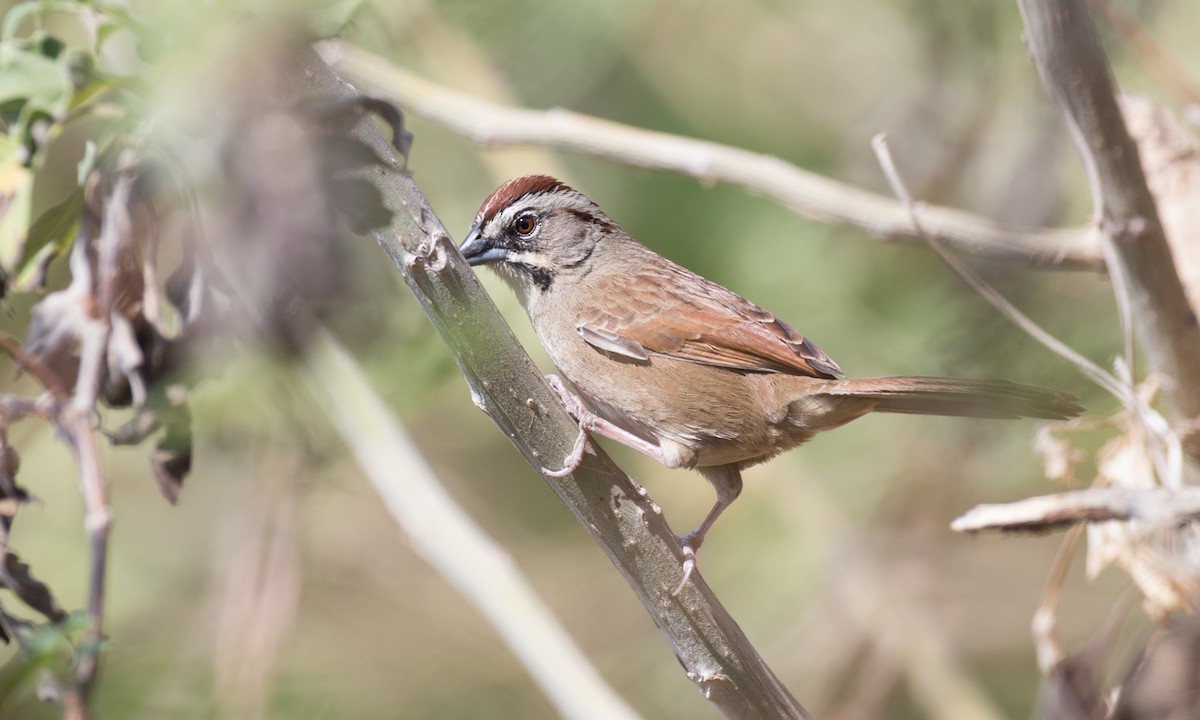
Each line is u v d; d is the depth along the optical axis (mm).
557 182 9875
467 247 9836
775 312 12023
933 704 11680
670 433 9078
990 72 11742
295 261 5945
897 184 8578
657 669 12359
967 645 12484
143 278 6391
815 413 8797
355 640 11305
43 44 6273
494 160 12148
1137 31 9391
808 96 13133
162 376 6578
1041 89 11516
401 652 11297
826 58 13023
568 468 6758
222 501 10352
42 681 5273
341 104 5816
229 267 6055
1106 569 12789
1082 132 7402
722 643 7004
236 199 5781
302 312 6777
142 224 6320
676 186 12492
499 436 13570
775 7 13000
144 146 6148
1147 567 7547
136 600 11125
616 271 9539
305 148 5781
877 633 11969
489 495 13445
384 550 12062
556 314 9531
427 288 6359
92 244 6297
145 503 11617
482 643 11484
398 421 8594
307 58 5918
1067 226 11375
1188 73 11008
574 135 9859
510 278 9859
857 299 11922
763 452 9102
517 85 11859
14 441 9023
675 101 12945
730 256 12227
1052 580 8188
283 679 10266
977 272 11242
